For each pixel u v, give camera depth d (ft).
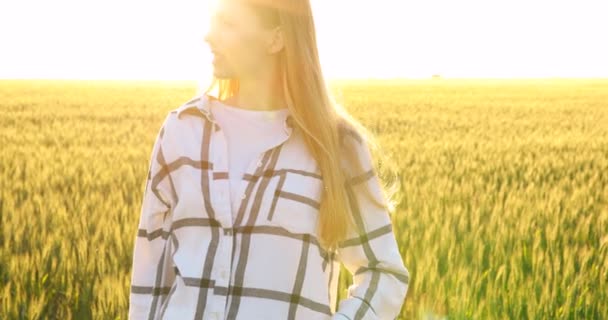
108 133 63.21
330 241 7.22
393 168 7.80
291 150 7.25
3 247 21.98
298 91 7.13
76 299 17.57
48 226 25.31
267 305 6.92
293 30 7.09
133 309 7.42
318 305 7.20
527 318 17.29
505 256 20.77
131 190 31.99
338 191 7.16
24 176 37.81
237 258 6.95
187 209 7.08
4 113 89.66
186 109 7.32
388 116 90.99
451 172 39.52
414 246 21.27
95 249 20.62
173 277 7.35
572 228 26.12
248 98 7.39
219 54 7.22
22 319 16.44
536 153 49.90
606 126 78.07
